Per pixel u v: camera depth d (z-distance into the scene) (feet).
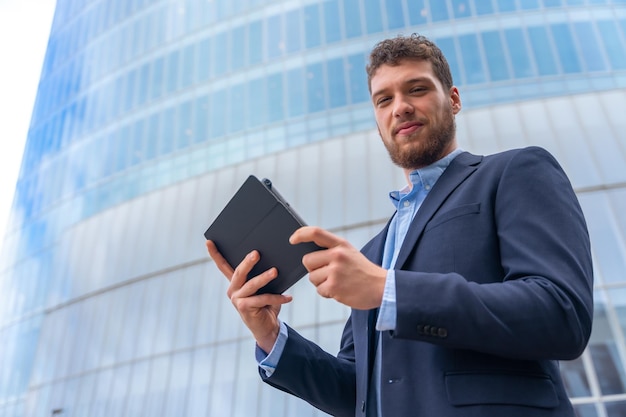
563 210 4.79
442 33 67.62
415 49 6.77
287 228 5.25
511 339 3.99
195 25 84.38
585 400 33.37
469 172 5.81
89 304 62.44
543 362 4.67
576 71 61.67
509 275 4.58
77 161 84.69
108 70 90.99
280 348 6.25
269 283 5.42
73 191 81.51
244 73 75.00
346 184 52.08
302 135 66.18
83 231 70.90
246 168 59.77
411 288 4.22
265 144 67.26
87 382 55.88
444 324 4.06
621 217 40.42
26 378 66.54
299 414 42.78
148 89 82.38
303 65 71.87
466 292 4.12
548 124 47.96
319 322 45.39
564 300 4.07
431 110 6.48
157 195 65.57
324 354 6.71
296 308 46.98
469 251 4.97
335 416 6.73
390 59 6.77
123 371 53.67
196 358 49.93
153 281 58.13
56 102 99.04
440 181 6.00
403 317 4.12
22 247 84.43
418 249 5.32
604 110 47.67
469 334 4.04
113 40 94.17
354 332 6.19
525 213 4.83
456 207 5.37
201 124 73.46
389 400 4.72
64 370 59.26
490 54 64.49
